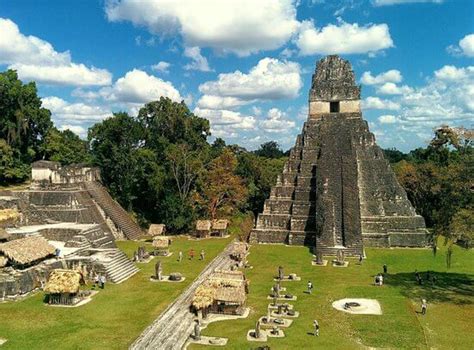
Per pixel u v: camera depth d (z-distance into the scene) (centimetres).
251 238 6259
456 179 3712
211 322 3200
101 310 3350
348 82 7369
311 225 6138
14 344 2705
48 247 4134
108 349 2678
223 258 5238
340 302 3597
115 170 7244
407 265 4912
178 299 3641
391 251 5641
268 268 4800
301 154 7075
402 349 2705
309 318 3244
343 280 4278
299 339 2858
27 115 7544
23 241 4009
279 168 9781
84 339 2808
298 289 3981
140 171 7300
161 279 4234
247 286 3781
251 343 2800
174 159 7294
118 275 4209
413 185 7894
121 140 7256
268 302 3638
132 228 6612
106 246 5191
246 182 8712
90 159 7812
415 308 3444
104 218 6325
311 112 7419
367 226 6084
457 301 3609
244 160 9106
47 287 3416
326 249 5459
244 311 3422
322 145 6881
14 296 3534
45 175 6169
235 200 7494
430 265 4906
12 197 5769
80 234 4928
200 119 9025
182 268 4694
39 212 5759
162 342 2814
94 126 7506
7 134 7431
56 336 2844
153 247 5712
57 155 7969
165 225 6812
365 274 4519
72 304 3450
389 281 4228
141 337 2855
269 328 3061
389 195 6425
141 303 3528
